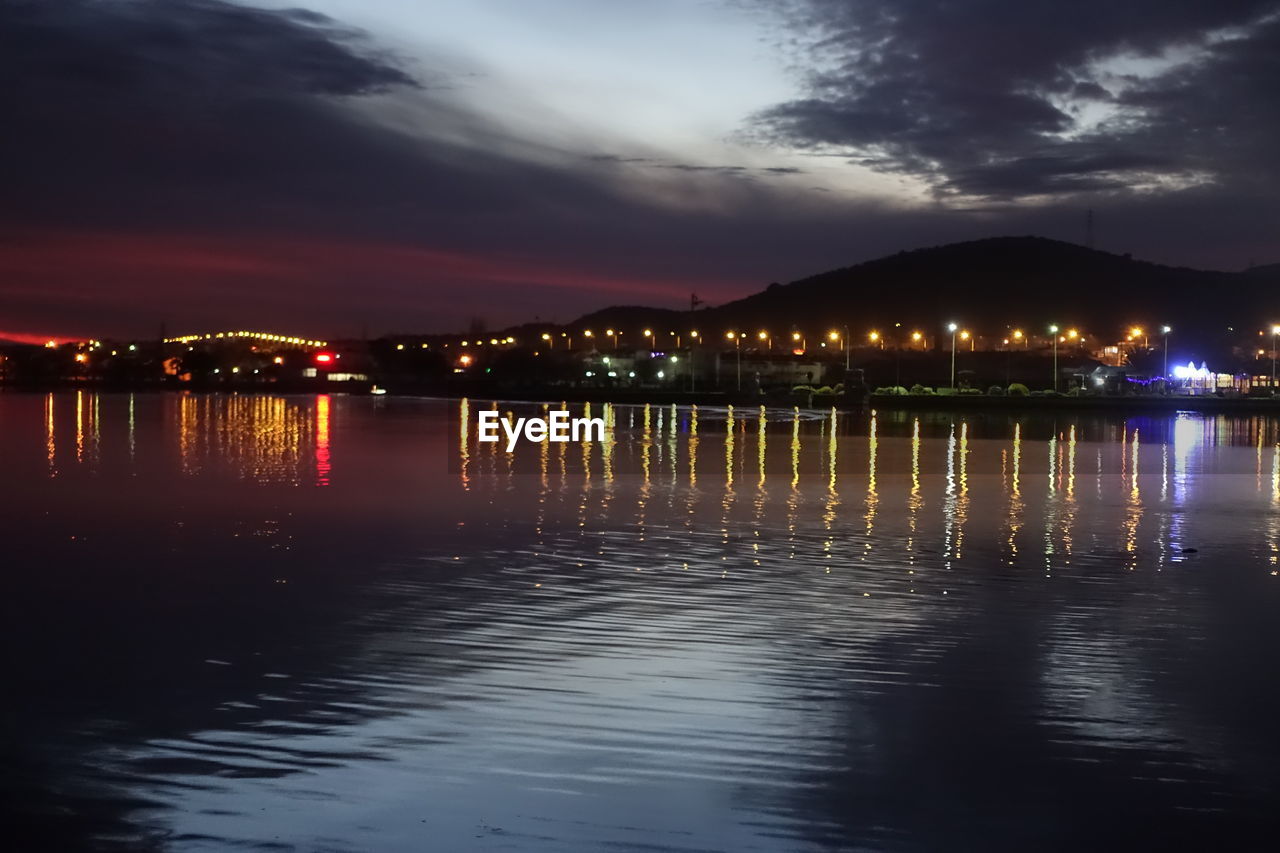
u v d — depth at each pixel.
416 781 6.91
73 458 31.89
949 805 6.68
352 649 10.01
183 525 18.11
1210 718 8.28
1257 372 124.25
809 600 12.31
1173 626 11.22
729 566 14.49
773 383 117.62
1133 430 53.72
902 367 142.12
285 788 6.80
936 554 15.68
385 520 18.86
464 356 161.12
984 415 69.25
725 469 29.91
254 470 28.39
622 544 16.31
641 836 6.21
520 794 6.74
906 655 9.95
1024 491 24.83
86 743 7.55
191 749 7.44
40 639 10.35
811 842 6.18
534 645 10.19
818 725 8.02
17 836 6.17
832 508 21.14
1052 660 9.86
